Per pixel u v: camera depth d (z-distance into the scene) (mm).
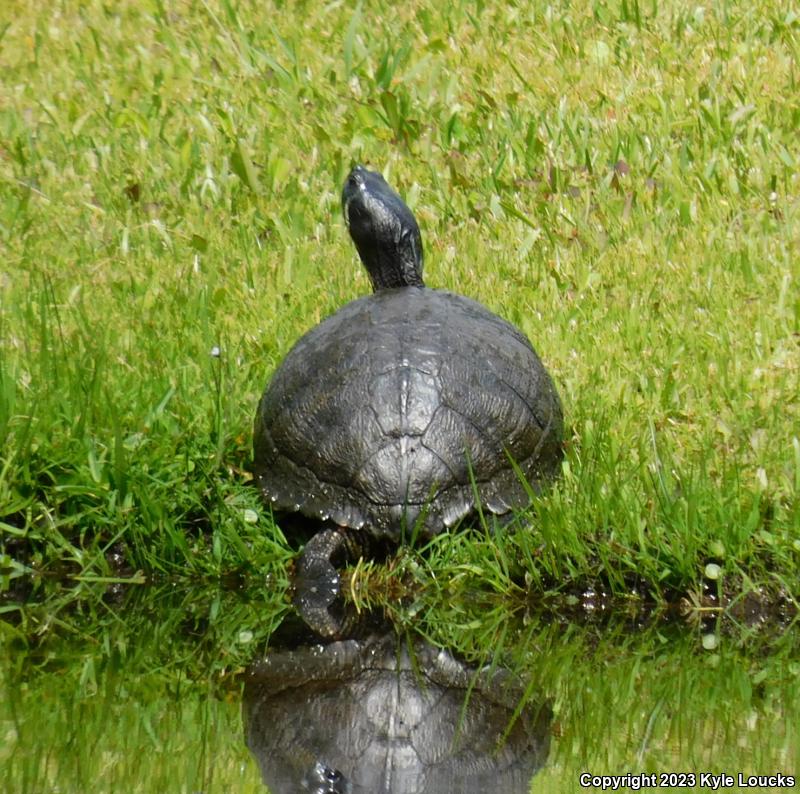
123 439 20047
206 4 36625
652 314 24594
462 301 20594
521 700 15812
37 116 32156
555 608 18078
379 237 22344
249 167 29125
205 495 19672
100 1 38000
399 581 18422
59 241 27172
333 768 13867
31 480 19469
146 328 23859
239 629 17766
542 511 18344
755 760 14242
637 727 15172
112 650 17281
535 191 29094
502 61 34219
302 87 33125
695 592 18031
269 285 25625
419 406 18250
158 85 33500
